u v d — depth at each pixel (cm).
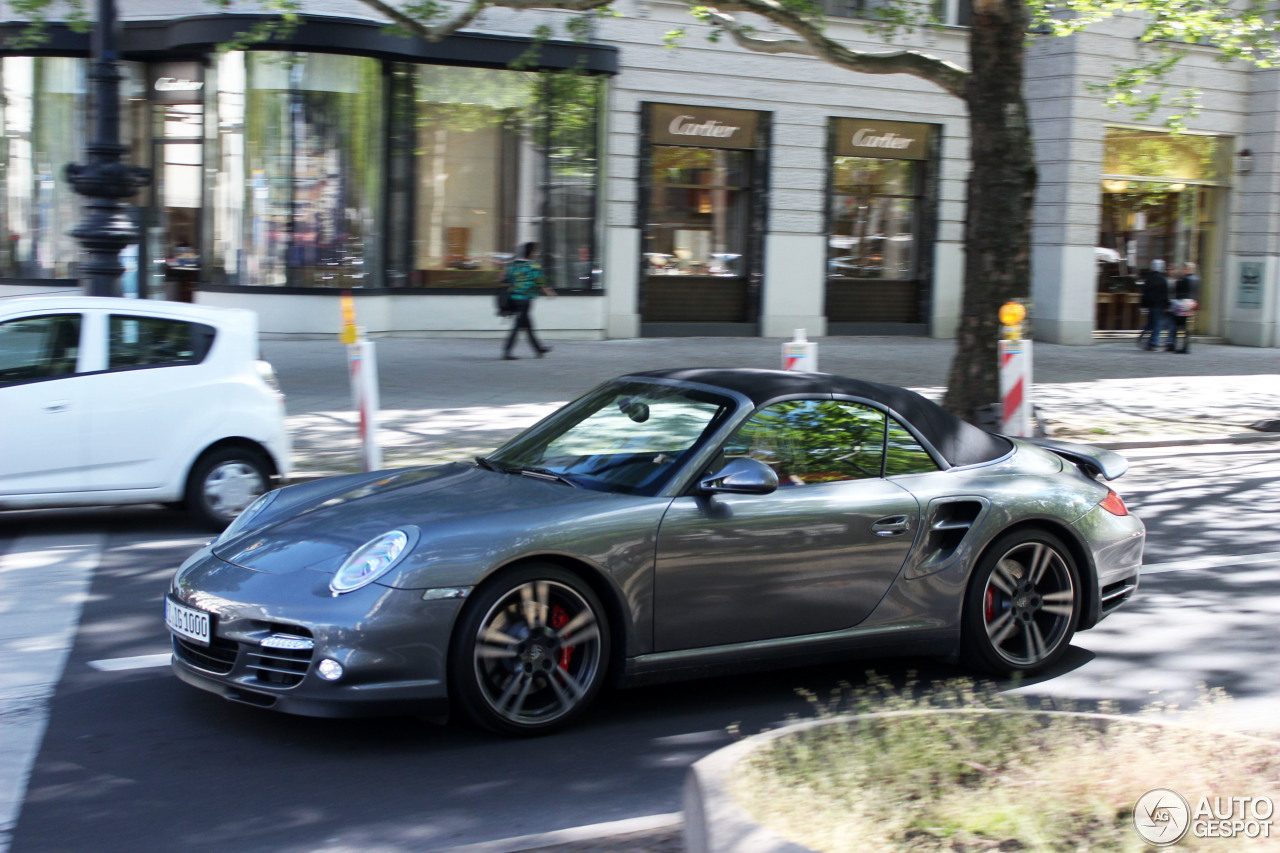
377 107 1997
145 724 483
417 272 2089
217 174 1984
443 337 2111
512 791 425
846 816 319
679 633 492
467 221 2117
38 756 449
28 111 2056
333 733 476
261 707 471
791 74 2328
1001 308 1271
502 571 458
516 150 2131
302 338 1977
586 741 475
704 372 572
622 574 477
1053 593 571
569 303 2189
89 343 797
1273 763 364
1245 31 1552
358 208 1995
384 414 1319
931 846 306
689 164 2298
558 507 480
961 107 2486
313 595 446
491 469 545
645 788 430
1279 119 2661
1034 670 565
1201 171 2706
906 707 461
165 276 2069
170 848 377
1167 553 830
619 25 2172
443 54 2011
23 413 772
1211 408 1605
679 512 489
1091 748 374
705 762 346
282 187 1959
